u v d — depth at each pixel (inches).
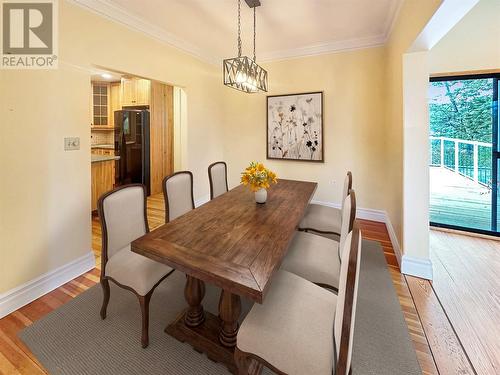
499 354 57.5
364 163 145.1
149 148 204.5
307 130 155.8
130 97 209.2
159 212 167.5
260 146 172.4
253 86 94.0
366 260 99.7
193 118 153.2
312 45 145.4
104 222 63.4
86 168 93.2
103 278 64.8
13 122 72.4
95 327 66.0
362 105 142.3
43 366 55.0
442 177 127.9
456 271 91.3
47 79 80.0
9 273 72.8
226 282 42.1
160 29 121.4
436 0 58.9
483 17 107.0
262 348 40.2
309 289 50.3
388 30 121.9
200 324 63.2
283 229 63.0
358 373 53.1
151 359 56.7
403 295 78.4
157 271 61.2
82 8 89.1
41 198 80.0
